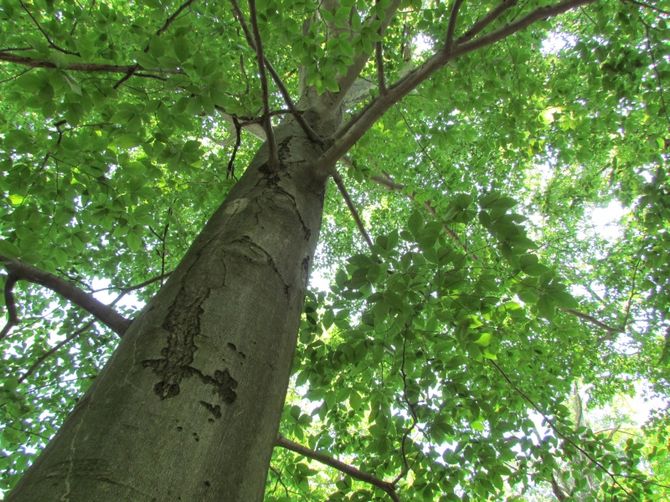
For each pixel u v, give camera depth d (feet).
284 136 8.79
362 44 7.80
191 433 3.39
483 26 8.50
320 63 8.20
